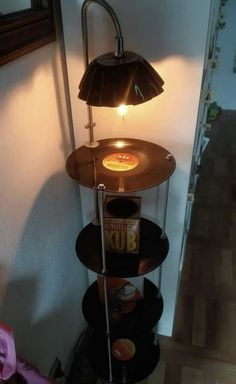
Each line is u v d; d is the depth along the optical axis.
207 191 2.56
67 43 0.92
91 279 1.48
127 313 1.20
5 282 0.78
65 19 0.88
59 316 1.18
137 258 1.01
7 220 0.75
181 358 1.46
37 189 0.89
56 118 0.95
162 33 0.85
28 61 0.76
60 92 0.95
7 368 0.57
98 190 0.78
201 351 1.49
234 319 1.63
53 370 1.18
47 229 0.98
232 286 1.80
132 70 0.68
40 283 0.98
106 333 1.13
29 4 0.76
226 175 2.75
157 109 0.97
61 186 1.05
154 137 1.03
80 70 0.95
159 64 0.90
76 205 1.21
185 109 0.95
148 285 1.30
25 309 0.90
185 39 0.84
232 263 1.94
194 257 1.97
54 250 1.06
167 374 1.40
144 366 1.26
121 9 0.84
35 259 0.93
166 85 0.92
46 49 0.84
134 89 0.68
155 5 0.82
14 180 0.76
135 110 0.99
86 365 1.41
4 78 0.68
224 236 2.13
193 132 0.99
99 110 1.01
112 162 0.91
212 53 1.35
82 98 0.74
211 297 1.74
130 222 0.93
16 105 0.74
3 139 0.70
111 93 0.68
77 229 1.26
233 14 3.24
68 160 0.93
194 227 2.20
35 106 0.82
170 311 1.47
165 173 0.86
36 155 0.86
